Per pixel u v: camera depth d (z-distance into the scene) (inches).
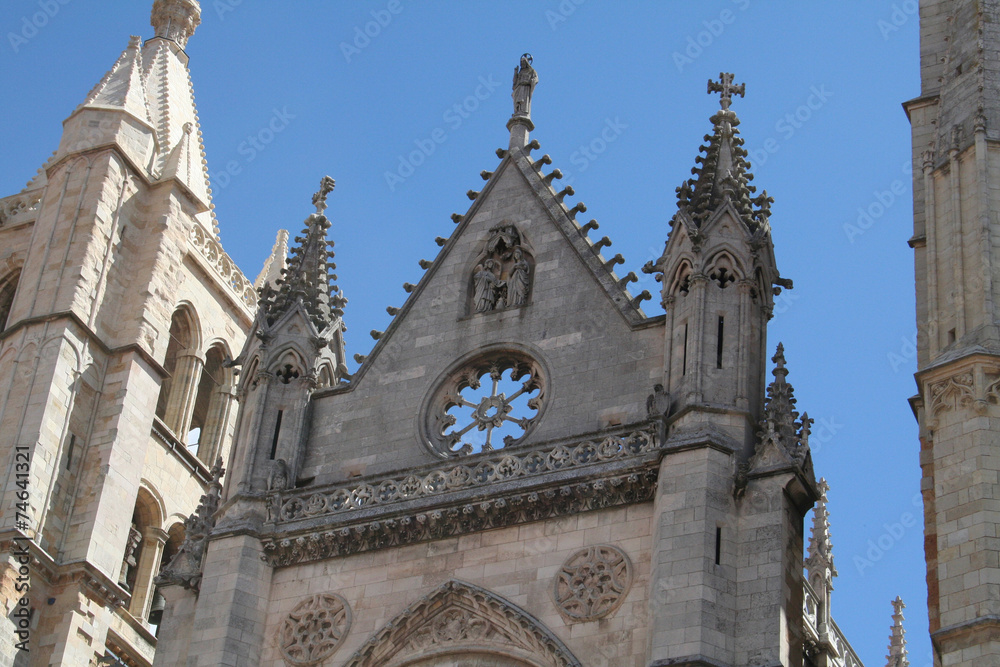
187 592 2432.3
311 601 2359.7
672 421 2298.2
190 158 3255.4
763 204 2488.9
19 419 2802.7
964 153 2237.9
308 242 2773.1
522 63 2849.4
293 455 2518.5
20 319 2920.8
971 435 2009.1
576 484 2290.8
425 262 2704.2
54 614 2682.1
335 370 2677.2
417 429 2493.8
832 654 2470.5
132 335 2984.7
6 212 3265.3
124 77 3302.2
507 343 2519.7
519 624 2222.0
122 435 2878.9
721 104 2623.0
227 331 3341.5
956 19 2385.6
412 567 2336.4
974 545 1931.6
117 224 3070.9
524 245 2623.0
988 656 1856.5
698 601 2114.9
